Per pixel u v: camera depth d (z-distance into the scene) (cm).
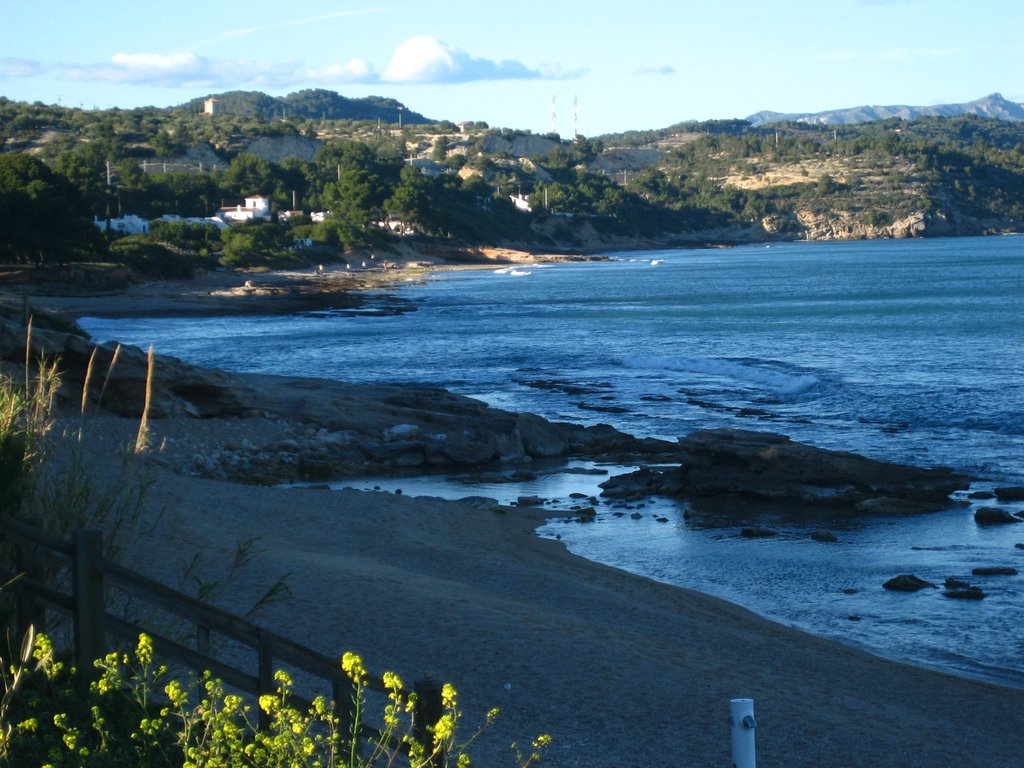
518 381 5103
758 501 2673
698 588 1953
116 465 2105
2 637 684
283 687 623
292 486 2873
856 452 3316
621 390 4781
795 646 1569
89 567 652
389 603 1498
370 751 791
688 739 1094
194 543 1678
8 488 728
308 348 6638
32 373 1684
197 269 12638
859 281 13288
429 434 3428
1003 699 1377
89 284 10275
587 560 2084
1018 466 3066
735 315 8981
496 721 1109
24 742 629
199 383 3397
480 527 2330
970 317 8250
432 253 18925
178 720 711
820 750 1098
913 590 1897
